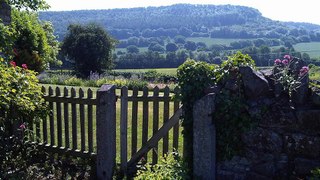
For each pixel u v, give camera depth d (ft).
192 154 15.88
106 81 69.97
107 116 17.48
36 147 20.43
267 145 14.61
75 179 18.25
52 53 93.91
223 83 15.35
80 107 19.52
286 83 14.73
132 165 18.90
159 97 18.35
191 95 15.55
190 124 15.71
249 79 14.73
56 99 20.17
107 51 152.15
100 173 17.97
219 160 15.38
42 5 37.24
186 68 15.78
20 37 57.72
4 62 21.16
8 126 20.16
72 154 20.01
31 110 19.65
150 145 18.69
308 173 14.06
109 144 17.75
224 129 15.01
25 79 19.43
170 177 14.88
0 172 17.25
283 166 14.51
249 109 14.73
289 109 14.33
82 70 148.15
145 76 81.82
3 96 17.57
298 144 14.20
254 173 14.87
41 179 17.95
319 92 14.12
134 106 18.62
